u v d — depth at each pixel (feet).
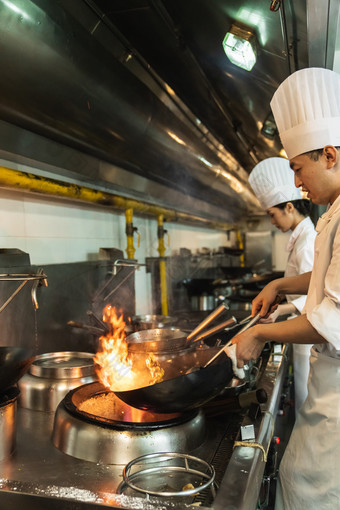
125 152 6.34
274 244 25.45
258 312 5.13
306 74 3.71
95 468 3.43
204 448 3.85
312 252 7.06
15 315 5.15
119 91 5.19
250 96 6.92
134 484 3.18
